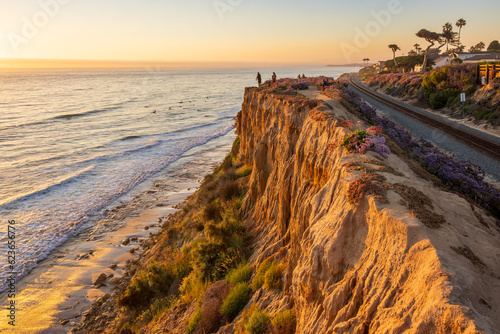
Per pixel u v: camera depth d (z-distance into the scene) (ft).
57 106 458.50
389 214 20.74
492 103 108.17
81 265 99.91
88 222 127.13
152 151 228.22
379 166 30.09
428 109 155.74
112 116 379.96
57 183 164.25
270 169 77.87
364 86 327.06
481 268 17.54
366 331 17.95
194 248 77.46
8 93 641.40
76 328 74.59
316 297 24.85
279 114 77.25
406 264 17.88
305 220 37.40
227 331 42.73
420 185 28.27
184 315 58.80
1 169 184.44
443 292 14.69
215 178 131.34
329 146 37.35
